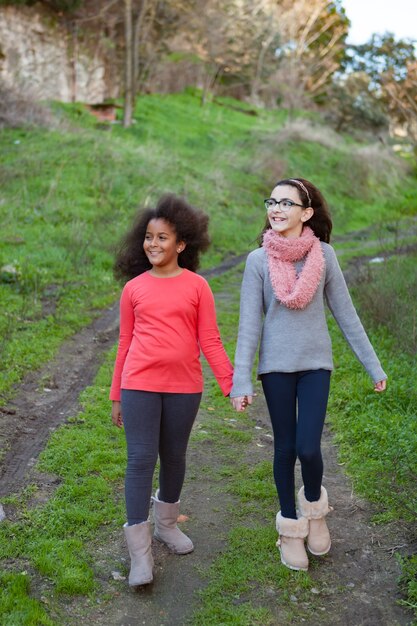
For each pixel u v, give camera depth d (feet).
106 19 74.02
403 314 22.43
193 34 92.07
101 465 13.52
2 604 8.97
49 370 19.53
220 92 108.68
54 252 33.55
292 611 9.21
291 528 10.15
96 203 43.45
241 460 14.38
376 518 11.55
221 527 11.53
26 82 61.21
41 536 10.83
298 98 107.04
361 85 99.50
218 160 64.69
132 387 9.68
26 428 15.26
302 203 10.05
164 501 10.57
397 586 9.71
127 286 10.13
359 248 48.24
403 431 13.97
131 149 56.13
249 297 10.11
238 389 9.71
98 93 76.38
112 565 10.25
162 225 9.80
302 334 9.82
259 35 102.42
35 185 43.91
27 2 63.82
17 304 25.49
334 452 14.51
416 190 78.84
